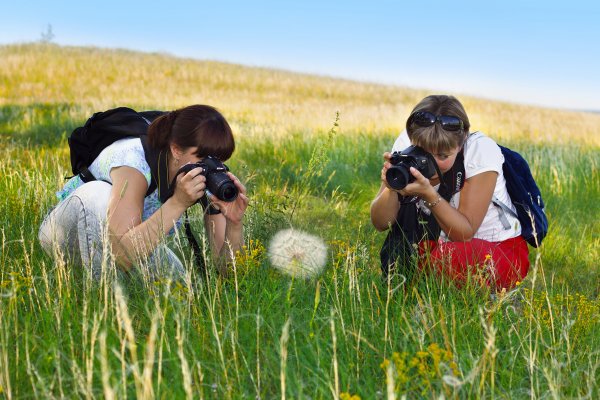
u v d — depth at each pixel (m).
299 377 2.74
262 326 3.15
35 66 32.38
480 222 3.70
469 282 3.56
